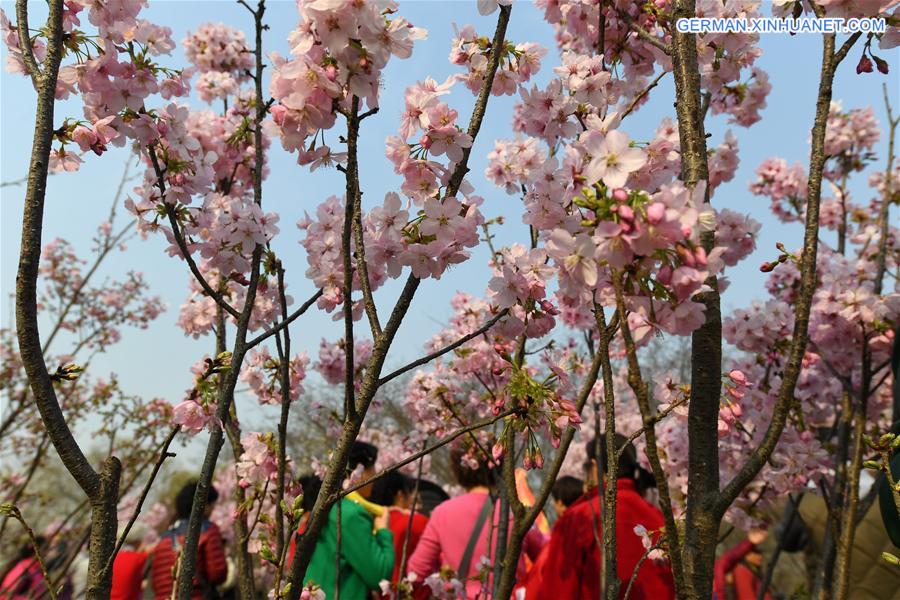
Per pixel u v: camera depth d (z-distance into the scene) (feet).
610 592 4.07
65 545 12.45
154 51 5.89
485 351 8.88
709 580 4.00
